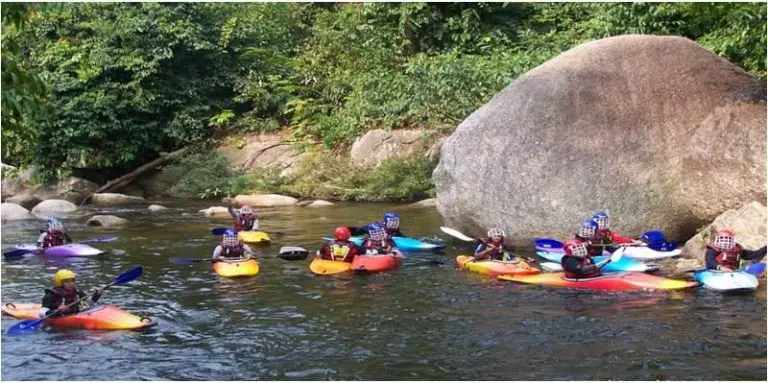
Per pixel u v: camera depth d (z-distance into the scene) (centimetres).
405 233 1652
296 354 830
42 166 2512
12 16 811
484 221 1438
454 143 1480
